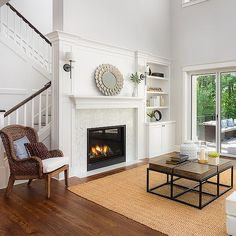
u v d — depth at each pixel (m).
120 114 5.52
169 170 3.36
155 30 6.46
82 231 2.58
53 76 4.43
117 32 5.45
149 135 6.02
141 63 5.91
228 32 5.87
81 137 4.77
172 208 3.11
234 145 6.03
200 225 2.68
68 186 3.94
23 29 6.37
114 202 3.31
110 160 5.32
